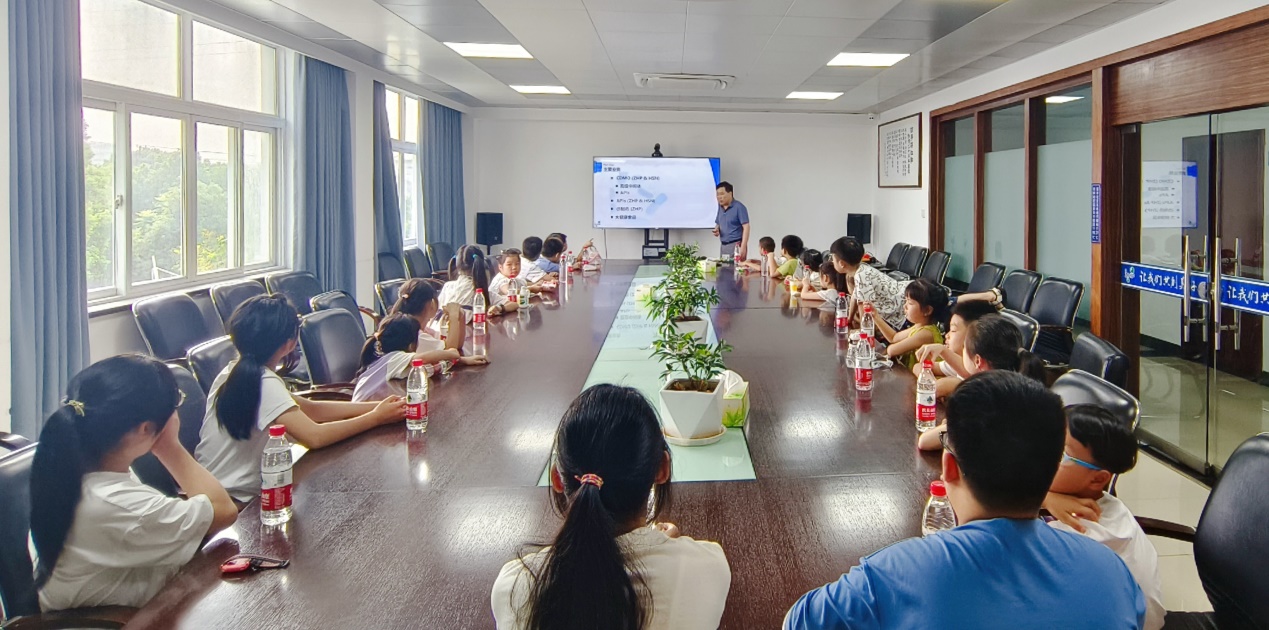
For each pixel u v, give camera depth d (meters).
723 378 2.35
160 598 1.38
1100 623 0.96
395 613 1.33
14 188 3.37
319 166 6.27
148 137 4.69
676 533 1.41
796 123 10.07
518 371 3.15
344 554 1.55
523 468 2.04
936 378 2.78
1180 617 1.71
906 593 0.99
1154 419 4.59
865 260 8.01
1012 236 6.67
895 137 9.30
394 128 8.41
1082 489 1.54
